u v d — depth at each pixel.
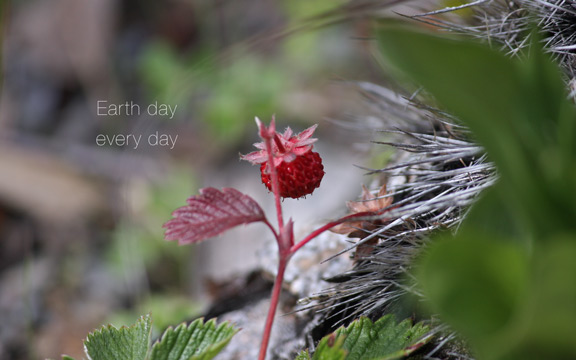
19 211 0.69
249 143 0.71
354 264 0.34
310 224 0.38
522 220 0.27
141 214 0.65
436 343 0.31
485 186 0.31
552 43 0.33
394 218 0.32
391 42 0.27
